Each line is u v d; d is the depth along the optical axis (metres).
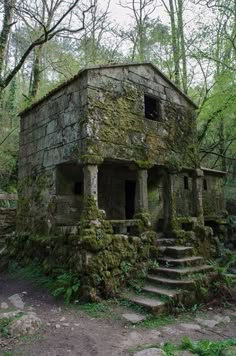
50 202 8.72
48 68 17.38
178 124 10.05
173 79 15.91
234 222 13.12
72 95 8.10
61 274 7.24
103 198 10.16
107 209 10.20
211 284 7.43
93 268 6.54
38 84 15.45
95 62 15.87
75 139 7.78
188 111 10.57
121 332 5.04
